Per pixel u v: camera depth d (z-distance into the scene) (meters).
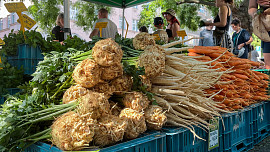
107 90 1.91
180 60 2.52
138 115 1.83
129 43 2.67
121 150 1.66
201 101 2.48
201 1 9.57
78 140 1.43
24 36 2.63
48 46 2.73
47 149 1.59
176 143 2.15
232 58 3.43
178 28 6.12
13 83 2.62
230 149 3.02
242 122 3.39
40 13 8.08
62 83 2.09
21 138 1.72
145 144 1.84
